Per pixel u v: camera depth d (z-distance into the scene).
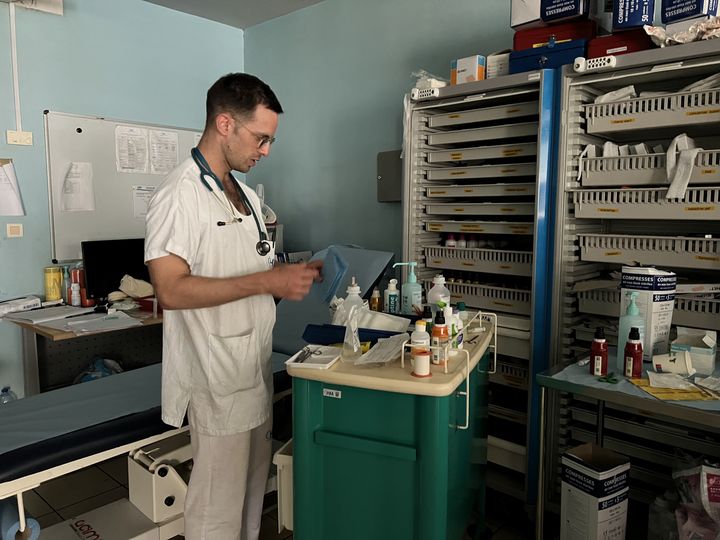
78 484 2.55
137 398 1.94
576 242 2.12
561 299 2.10
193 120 3.81
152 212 1.41
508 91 2.23
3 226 2.99
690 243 1.82
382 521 1.41
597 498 1.67
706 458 1.82
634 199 1.91
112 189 3.41
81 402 1.90
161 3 3.52
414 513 1.37
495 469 2.41
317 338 1.68
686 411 1.38
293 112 3.76
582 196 2.02
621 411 2.08
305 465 1.46
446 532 1.37
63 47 3.14
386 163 3.12
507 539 2.12
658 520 1.84
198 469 1.56
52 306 3.09
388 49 3.16
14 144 2.99
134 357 3.47
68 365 3.18
